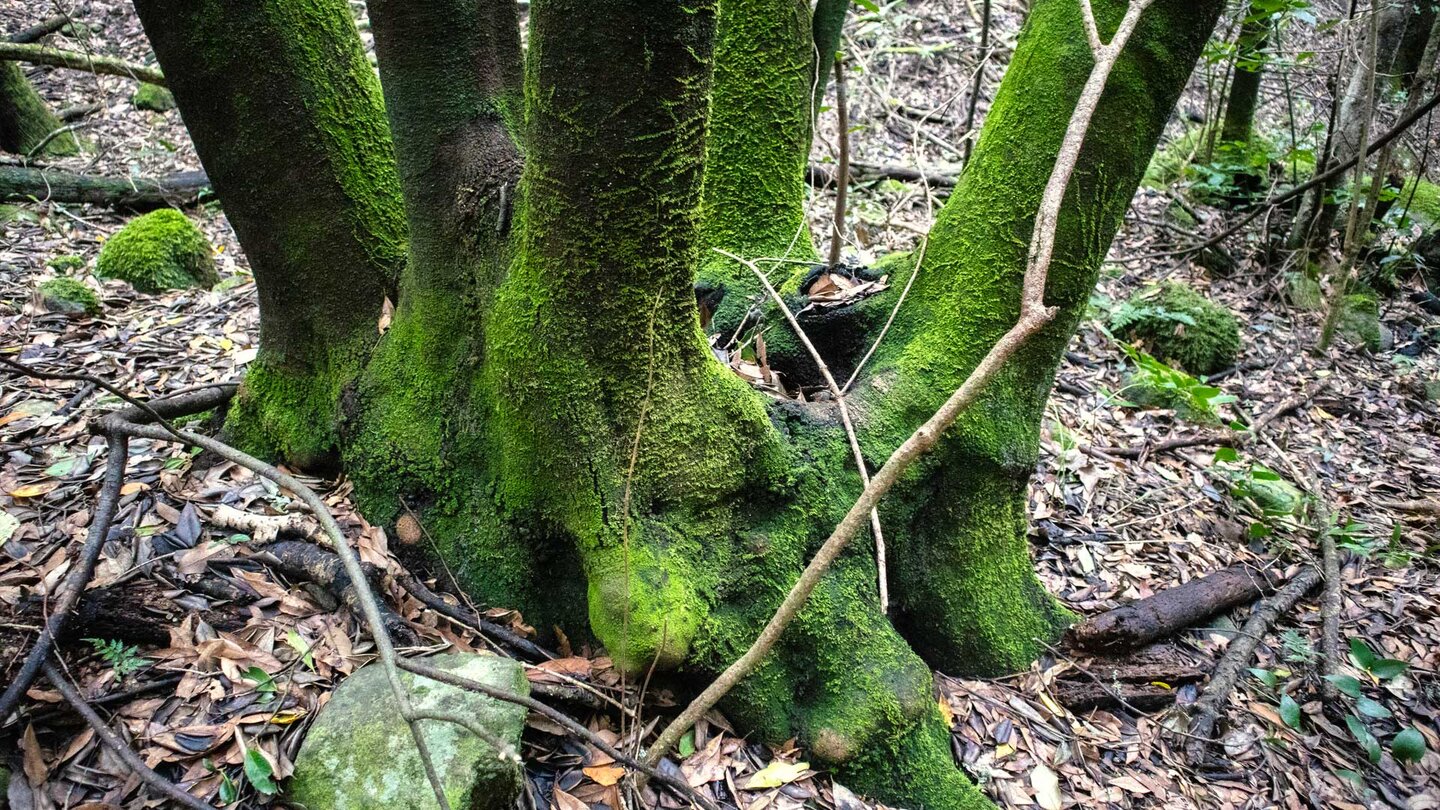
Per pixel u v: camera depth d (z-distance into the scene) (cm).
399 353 255
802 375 290
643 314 205
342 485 273
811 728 230
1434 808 257
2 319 410
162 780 175
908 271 277
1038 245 130
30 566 230
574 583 238
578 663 227
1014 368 259
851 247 496
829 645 234
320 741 190
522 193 208
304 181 248
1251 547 369
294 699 206
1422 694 301
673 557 220
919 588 270
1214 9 231
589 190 187
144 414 262
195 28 223
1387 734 284
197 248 514
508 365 214
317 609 233
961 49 864
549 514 229
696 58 177
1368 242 679
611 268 197
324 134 246
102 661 209
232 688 206
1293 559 360
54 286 429
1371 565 366
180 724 196
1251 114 795
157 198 652
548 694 215
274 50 232
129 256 492
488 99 231
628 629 207
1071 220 241
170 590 228
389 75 223
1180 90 240
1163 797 248
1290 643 305
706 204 311
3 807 176
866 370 274
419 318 247
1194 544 365
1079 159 236
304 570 236
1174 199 760
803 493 242
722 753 222
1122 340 565
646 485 219
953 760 247
